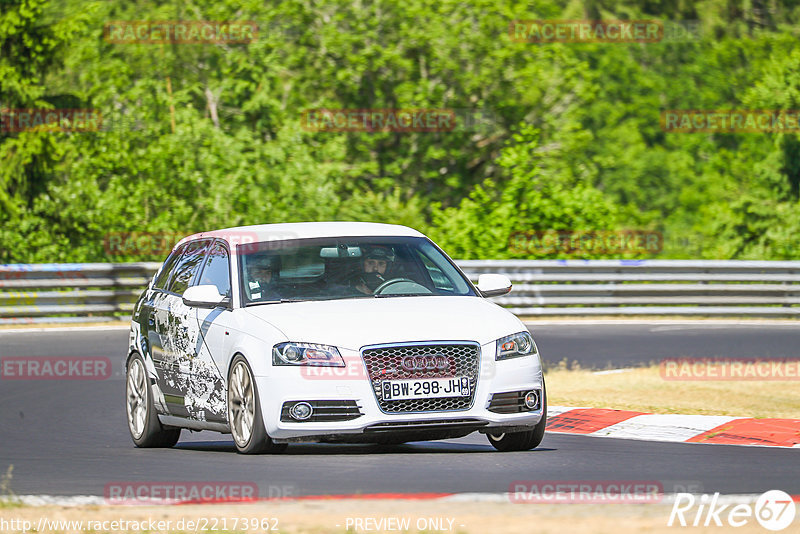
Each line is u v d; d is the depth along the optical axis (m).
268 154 99.88
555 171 110.75
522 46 112.81
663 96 179.38
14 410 42.44
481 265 77.56
